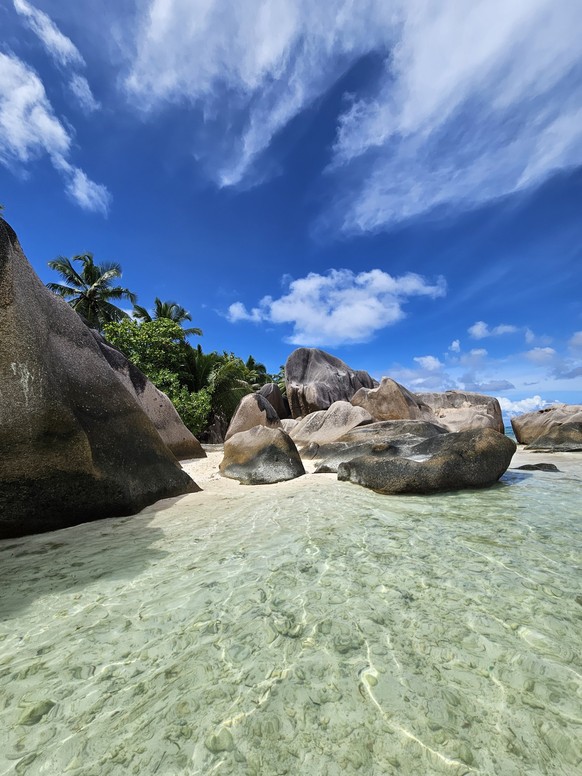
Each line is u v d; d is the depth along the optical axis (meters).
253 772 1.36
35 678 1.85
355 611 2.41
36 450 4.23
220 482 7.62
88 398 5.26
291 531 4.10
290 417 26.00
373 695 1.71
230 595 2.66
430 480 5.89
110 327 20.02
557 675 1.81
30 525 4.25
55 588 2.83
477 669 1.86
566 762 1.38
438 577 2.88
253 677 1.84
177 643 2.12
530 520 4.38
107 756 1.43
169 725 1.57
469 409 17.44
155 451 6.20
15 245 4.71
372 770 1.35
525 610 2.39
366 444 8.96
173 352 21.06
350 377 25.62
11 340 4.19
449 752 1.42
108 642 2.14
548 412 16.94
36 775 1.35
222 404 23.89
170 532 4.22
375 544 3.62
